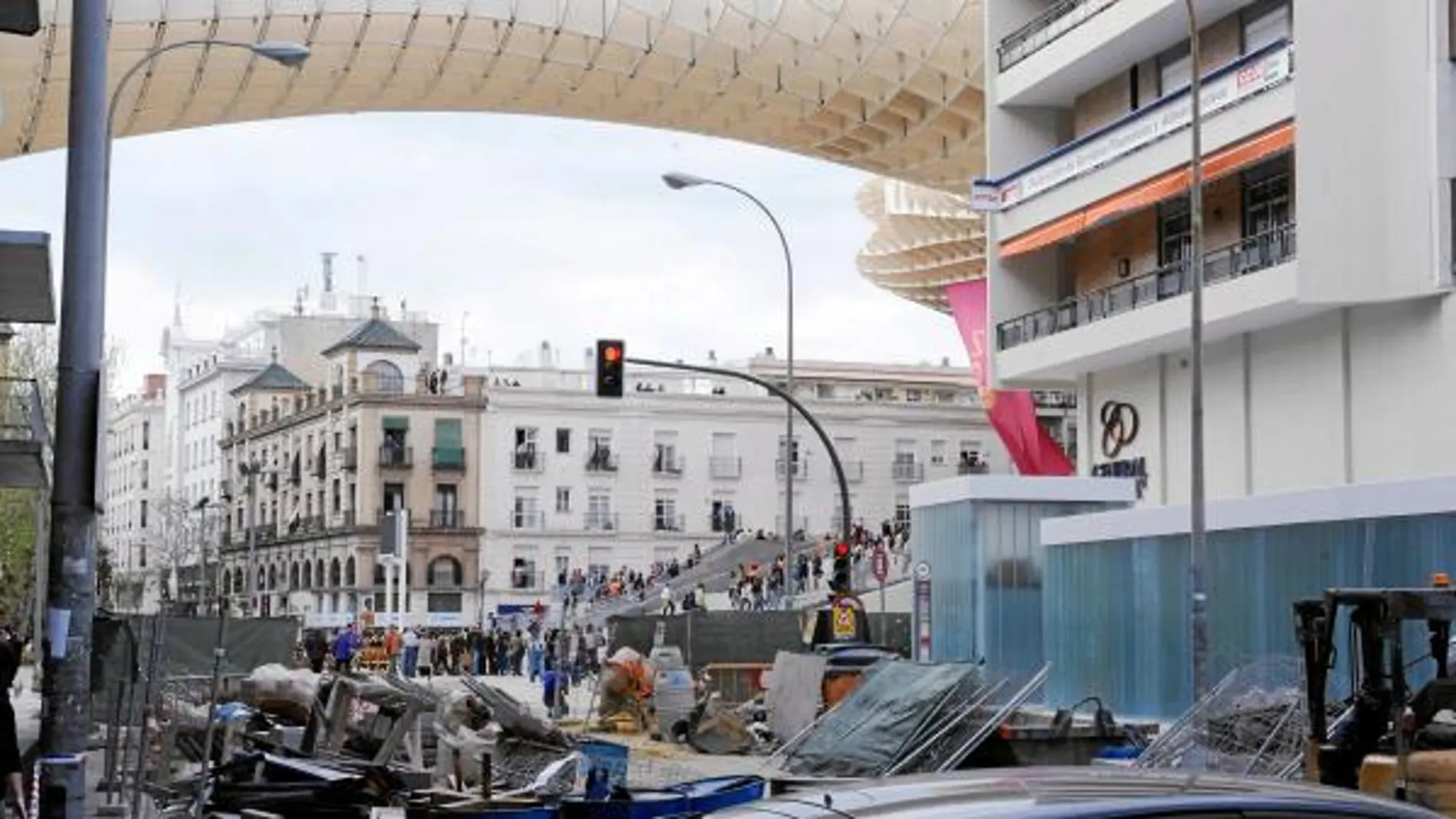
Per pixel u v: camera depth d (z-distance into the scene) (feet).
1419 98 93.09
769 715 96.99
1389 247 94.48
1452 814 35.58
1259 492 107.96
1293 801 17.62
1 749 43.65
